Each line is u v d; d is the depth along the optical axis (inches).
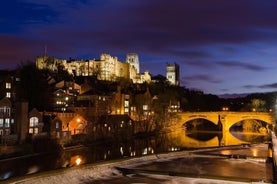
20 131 3971.5
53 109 5251.0
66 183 2527.1
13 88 4928.6
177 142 5649.6
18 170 3048.7
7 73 5275.6
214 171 2994.6
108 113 6230.3
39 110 4849.9
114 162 3137.3
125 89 7810.0
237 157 3644.2
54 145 4114.2
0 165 3257.9
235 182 2561.5
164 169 3051.2
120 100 6747.1
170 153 3747.5
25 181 2433.6
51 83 6156.5
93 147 4613.7
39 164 3344.0
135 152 4323.3
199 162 3415.4
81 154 4015.8
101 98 6092.5
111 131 5442.9
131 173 2849.4
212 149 4224.9
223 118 7219.5
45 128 4367.6
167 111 7741.1
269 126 6929.1
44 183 2480.3
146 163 3341.5
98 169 2891.2
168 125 7440.9
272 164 3206.2
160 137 6299.2
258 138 6451.8
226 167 3166.8
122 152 4284.0
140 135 6195.9
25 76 5556.1
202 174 2753.4
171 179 2645.2
